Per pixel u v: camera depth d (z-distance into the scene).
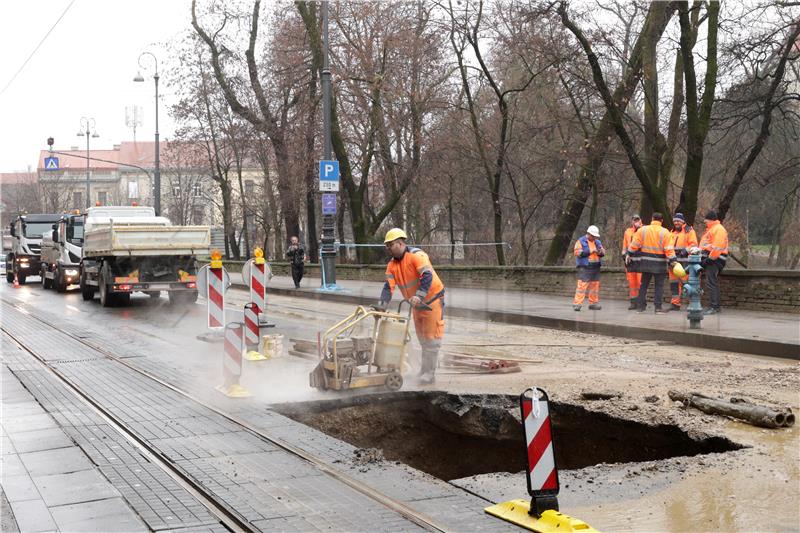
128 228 23.59
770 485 6.29
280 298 29.31
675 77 28.12
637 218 20.30
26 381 11.30
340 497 6.06
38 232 41.75
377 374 10.05
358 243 39.69
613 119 25.56
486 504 5.91
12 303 27.48
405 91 36.34
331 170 28.53
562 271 25.50
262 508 5.80
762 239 51.22
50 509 5.84
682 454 8.20
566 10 25.11
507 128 37.59
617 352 13.96
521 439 9.63
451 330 17.72
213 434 8.03
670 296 21.42
